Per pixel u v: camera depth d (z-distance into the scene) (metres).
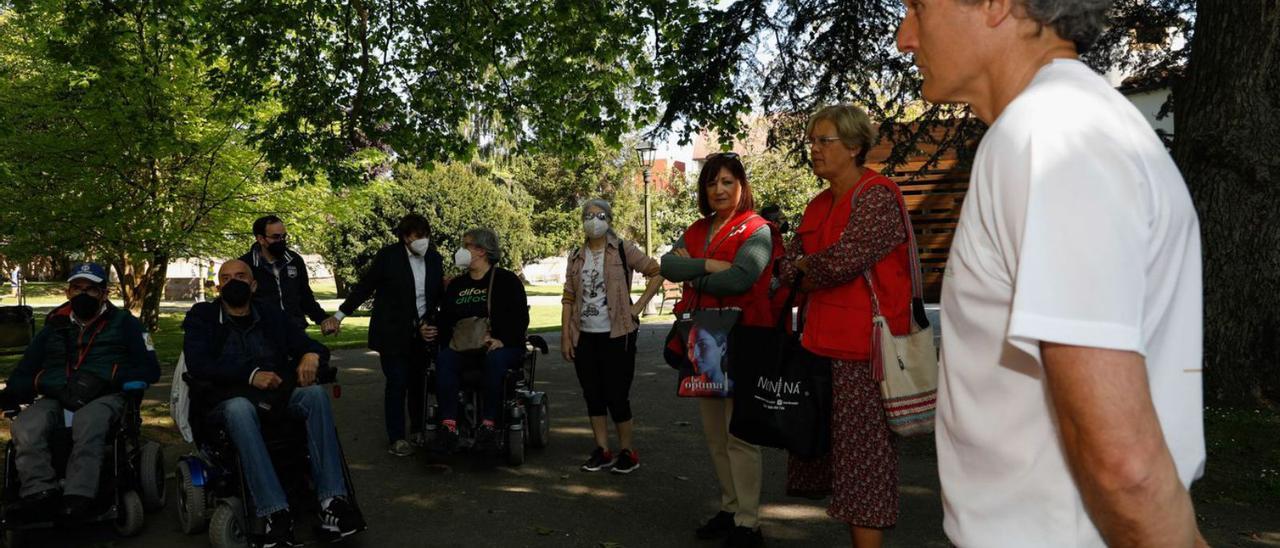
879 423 3.46
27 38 15.37
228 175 17.52
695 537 4.87
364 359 13.77
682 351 4.54
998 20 1.15
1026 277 0.95
